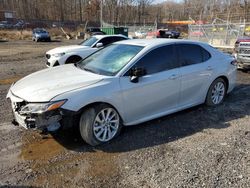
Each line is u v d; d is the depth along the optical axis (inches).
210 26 770.8
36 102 150.7
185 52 209.6
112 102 168.1
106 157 153.3
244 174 135.3
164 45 197.9
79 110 155.5
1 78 366.0
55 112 149.9
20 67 471.2
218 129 189.2
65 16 3683.6
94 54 216.1
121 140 173.0
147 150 160.1
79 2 3688.5
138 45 195.9
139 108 183.0
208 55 227.0
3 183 129.6
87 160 150.3
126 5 3710.6
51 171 139.8
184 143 168.2
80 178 134.0
